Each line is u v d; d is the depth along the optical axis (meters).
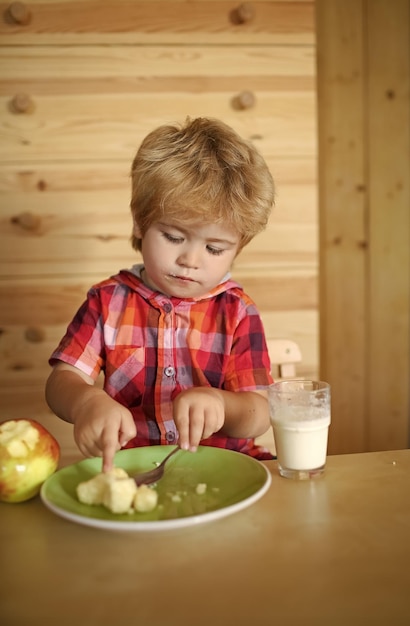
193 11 1.46
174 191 0.87
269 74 1.49
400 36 1.98
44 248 1.48
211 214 0.87
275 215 1.51
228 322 1.07
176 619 0.45
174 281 0.94
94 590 0.49
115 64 1.45
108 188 1.48
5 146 1.45
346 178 2.01
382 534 0.58
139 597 0.48
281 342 1.27
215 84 1.48
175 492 0.68
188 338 1.06
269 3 1.47
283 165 1.51
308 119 1.50
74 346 1.05
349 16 1.95
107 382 1.06
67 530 0.60
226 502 0.65
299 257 1.53
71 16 1.43
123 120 1.46
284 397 0.73
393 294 2.06
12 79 1.43
